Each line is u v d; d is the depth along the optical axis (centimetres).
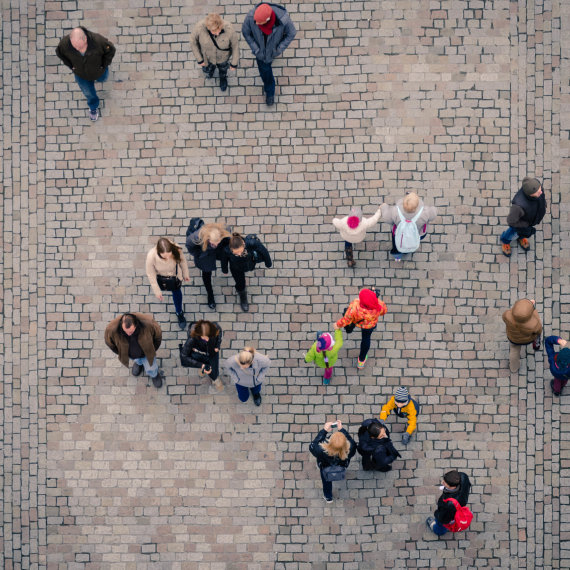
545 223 1117
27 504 1083
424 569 1068
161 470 1084
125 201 1131
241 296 1094
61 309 1114
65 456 1088
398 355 1099
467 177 1127
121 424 1092
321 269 1114
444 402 1091
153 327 975
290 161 1131
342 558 1070
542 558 1070
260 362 957
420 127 1134
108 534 1076
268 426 1089
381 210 998
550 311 1109
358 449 994
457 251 1116
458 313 1105
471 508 1076
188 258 1122
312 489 1077
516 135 1132
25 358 1106
